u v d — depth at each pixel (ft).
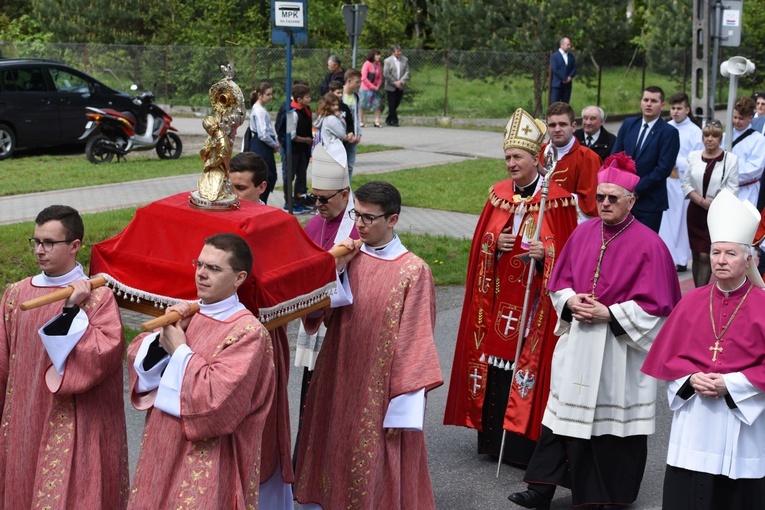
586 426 18.37
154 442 13.80
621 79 97.19
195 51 93.04
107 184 51.70
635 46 106.93
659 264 18.56
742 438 16.02
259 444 14.26
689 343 16.43
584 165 24.99
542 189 20.24
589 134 33.76
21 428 15.21
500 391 21.07
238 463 13.97
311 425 16.97
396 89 84.69
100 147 59.11
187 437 13.44
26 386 15.23
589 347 18.49
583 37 94.17
